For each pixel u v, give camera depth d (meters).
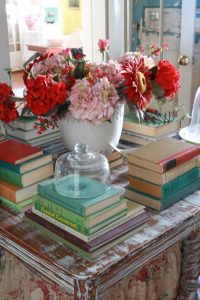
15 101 1.29
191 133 1.64
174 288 1.54
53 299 1.29
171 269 1.50
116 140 1.41
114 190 1.06
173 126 1.65
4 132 1.57
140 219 1.09
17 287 1.40
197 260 1.45
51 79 1.18
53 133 1.60
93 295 0.95
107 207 1.02
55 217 1.06
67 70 1.27
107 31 2.45
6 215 1.18
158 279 1.50
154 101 1.47
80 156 1.18
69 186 1.08
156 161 1.17
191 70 2.34
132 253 1.01
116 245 1.03
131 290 1.42
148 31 2.46
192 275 1.47
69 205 1.01
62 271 0.96
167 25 2.40
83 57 1.33
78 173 1.14
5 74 1.77
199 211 1.20
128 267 1.03
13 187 1.20
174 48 2.43
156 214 1.17
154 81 1.29
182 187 1.24
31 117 1.53
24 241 1.06
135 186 1.24
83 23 2.39
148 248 1.05
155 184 1.18
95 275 0.94
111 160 1.45
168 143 1.32
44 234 1.08
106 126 1.33
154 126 1.57
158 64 1.30
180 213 1.18
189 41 2.30
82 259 0.99
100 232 1.01
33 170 1.21
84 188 1.07
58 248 1.03
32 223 1.12
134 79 1.21
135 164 1.22
